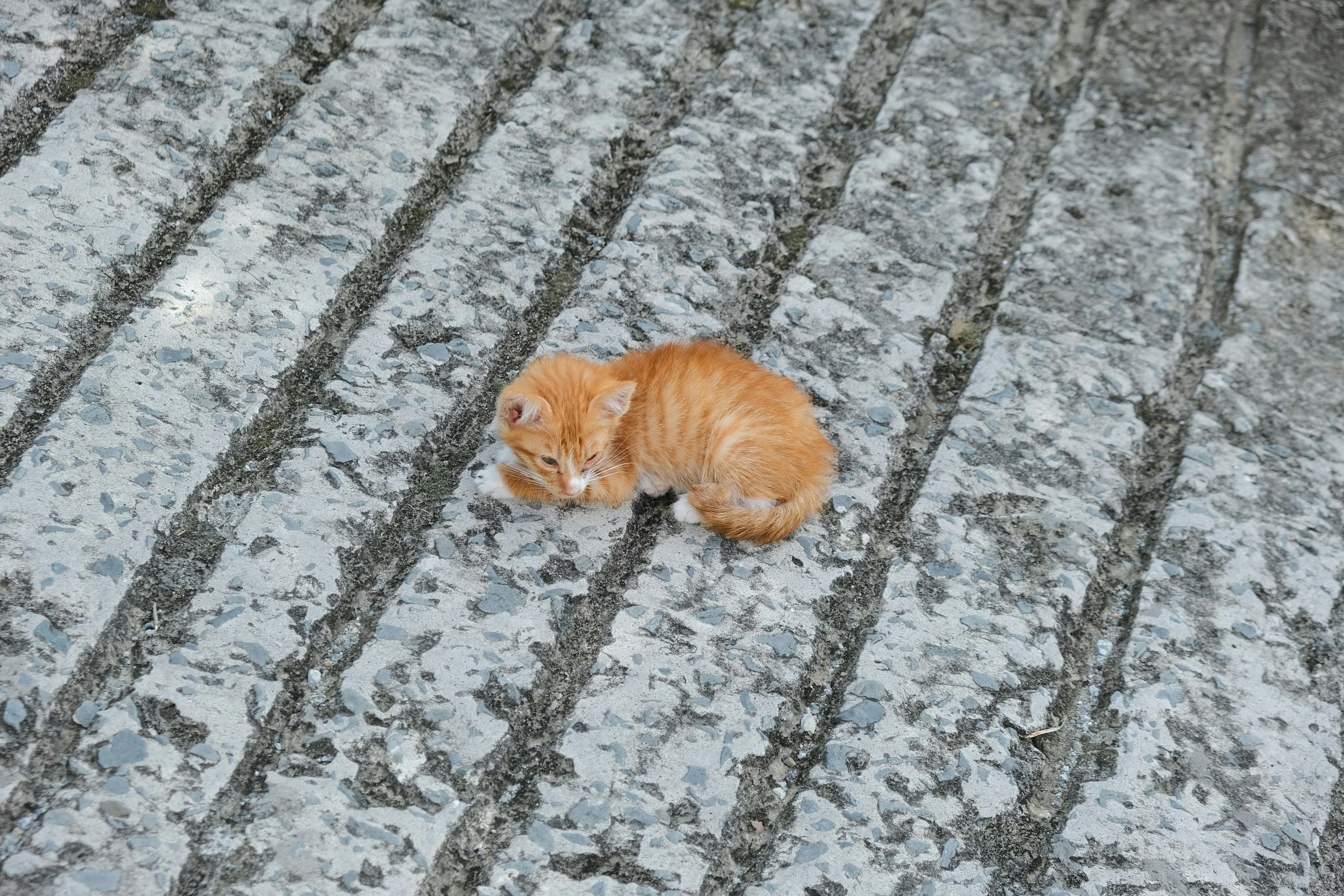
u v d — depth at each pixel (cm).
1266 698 350
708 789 343
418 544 350
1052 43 383
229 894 336
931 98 377
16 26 365
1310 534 358
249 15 370
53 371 352
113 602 344
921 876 341
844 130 375
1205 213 374
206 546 347
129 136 362
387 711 343
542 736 344
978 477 357
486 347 358
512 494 352
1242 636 353
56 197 358
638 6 378
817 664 349
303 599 346
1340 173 378
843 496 355
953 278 367
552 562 350
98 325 354
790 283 365
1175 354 365
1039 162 376
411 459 353
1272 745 349
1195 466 360
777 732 346
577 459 351
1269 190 376
